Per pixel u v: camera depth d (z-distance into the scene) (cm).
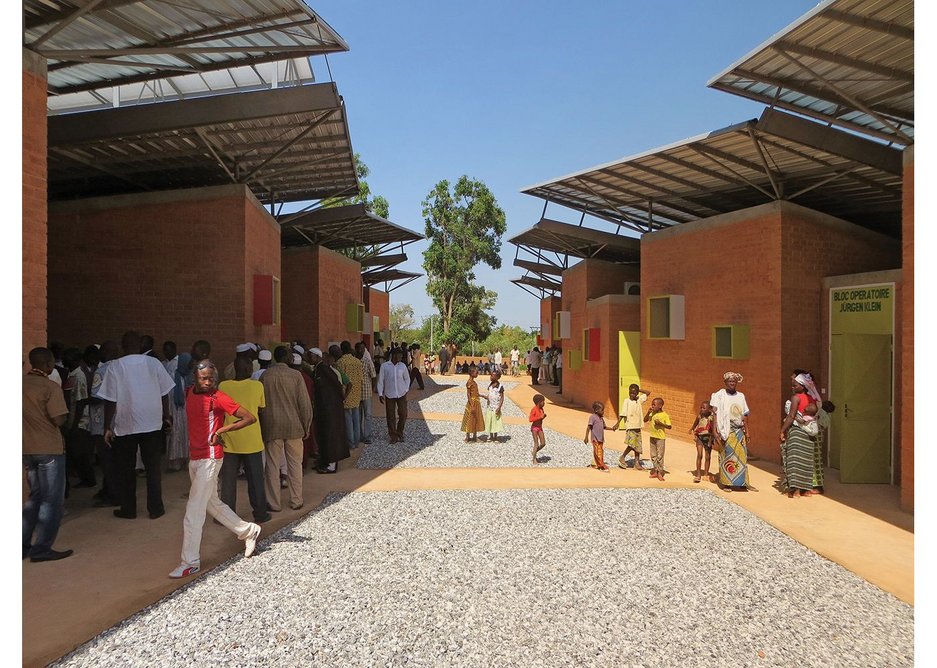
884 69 780
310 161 1298
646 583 540
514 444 1268
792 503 815
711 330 1236
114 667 381
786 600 511
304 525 685
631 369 1504
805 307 1080
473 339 4294
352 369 1155
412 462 1061
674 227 1366
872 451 941
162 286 1102
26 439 533
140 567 538
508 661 402
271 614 461
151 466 674
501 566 572
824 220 1103
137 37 769
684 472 1005
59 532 626
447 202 4188
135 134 965
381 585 521
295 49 794
